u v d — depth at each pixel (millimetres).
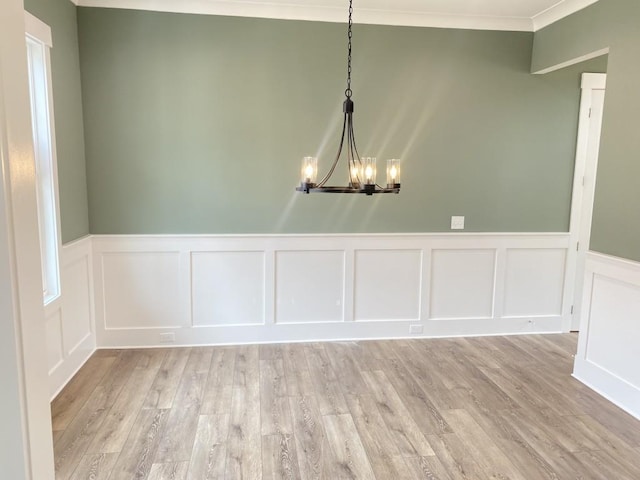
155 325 3857
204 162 3729
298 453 2434
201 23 3578
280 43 3668
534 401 3025
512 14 3754
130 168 3660
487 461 2393
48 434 924
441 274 4137
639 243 2822
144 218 3730
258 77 3684
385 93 3832
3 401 809
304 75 3725
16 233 802
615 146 3014
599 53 3248
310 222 3908
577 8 3379
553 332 4336
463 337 4203
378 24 3746
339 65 3748
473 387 3209
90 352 3666
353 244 3982
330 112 3791
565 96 4043
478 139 3994
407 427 2693
